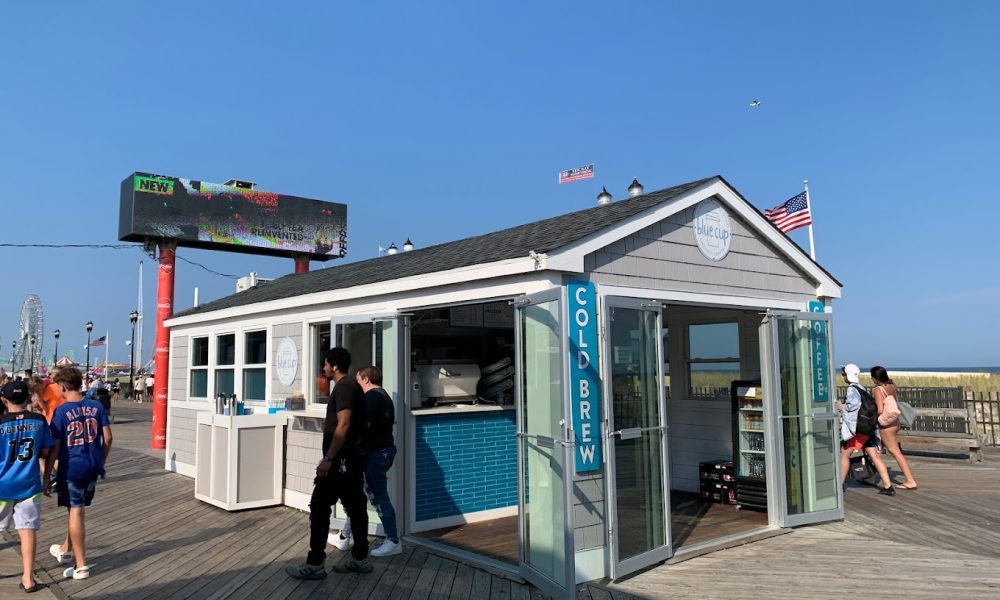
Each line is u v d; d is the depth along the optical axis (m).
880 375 9.49
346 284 7.86
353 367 7.56
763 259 7.58
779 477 7.10
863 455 9.91
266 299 9.31
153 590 5.30
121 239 15.99
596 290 5.70
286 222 17.72
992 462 11.72
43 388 10.19
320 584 5.38
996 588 5.19
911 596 5.01
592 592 5.09
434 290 6.60
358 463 5.61
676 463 9.12
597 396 5.43
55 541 6.95
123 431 19.14
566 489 5.06
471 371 7.83
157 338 15.34
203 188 16.33
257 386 9.52
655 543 5.84
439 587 5.31
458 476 7.45
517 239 6.93
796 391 7.45
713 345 8.80
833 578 5.45
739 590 5.16
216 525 7.50
